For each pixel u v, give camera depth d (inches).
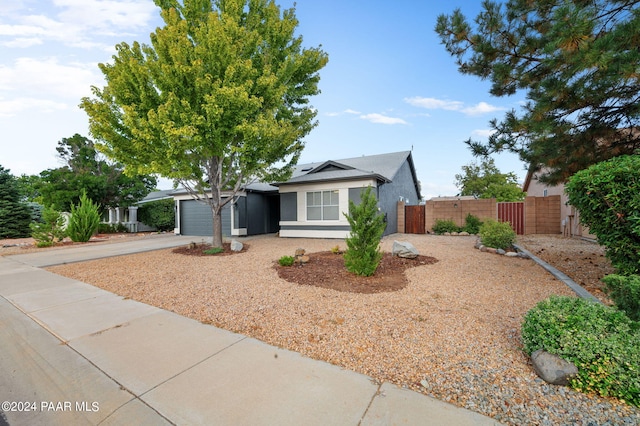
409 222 617.9
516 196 907.4
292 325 134.9
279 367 99.1
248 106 311.1
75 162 804.0
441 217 593.6
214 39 297.3
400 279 211.6
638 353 80.0
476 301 162.1
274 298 174.7
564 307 101.3
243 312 153.7
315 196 524.1
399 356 104.7
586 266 236.8
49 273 265.9
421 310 149.5
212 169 386.0
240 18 371.6
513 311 145.9
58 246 473.7
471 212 574.9
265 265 274.4
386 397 81.8
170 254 359.3
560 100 180.9
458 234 541.0
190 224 662.5
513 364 97.2
